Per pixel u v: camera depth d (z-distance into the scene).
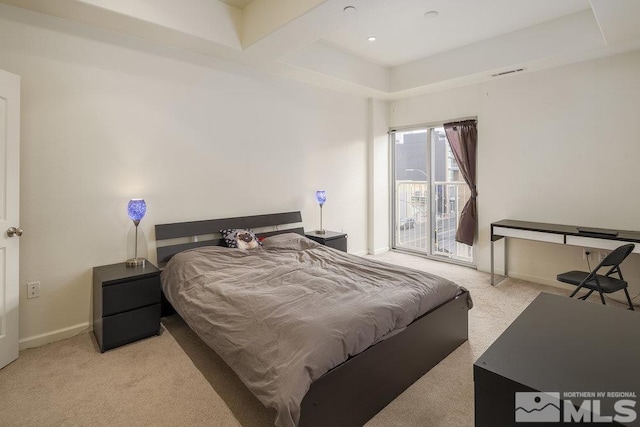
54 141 2.59
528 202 3.95
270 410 1.84
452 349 2.46
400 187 5.49
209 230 3.43
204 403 1.93
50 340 2.61
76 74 2.66
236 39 3.16
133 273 2.62
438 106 4.70
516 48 3.57
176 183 3.25
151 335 2.69
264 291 2.25
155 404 1.92
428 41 3.84
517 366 0.79
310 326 1.71
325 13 2.55
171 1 2.76
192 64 3.29
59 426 1.75
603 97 3.40
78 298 2.74
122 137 2.91
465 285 3.87
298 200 4.30
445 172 4.92
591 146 3.49
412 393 2.02
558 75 3.66
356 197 5.07
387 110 5.33
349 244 5.02
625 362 0.80
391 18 3.29
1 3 2.36
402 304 2.05
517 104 3.97
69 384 2.09
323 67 3.94
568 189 3.66
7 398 1.96
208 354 2.45
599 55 3.34
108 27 2.74
